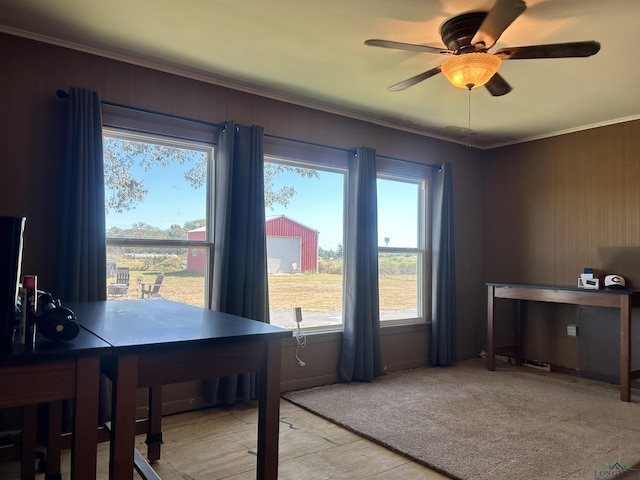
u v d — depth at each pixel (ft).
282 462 8.04
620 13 7.75
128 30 8.84
